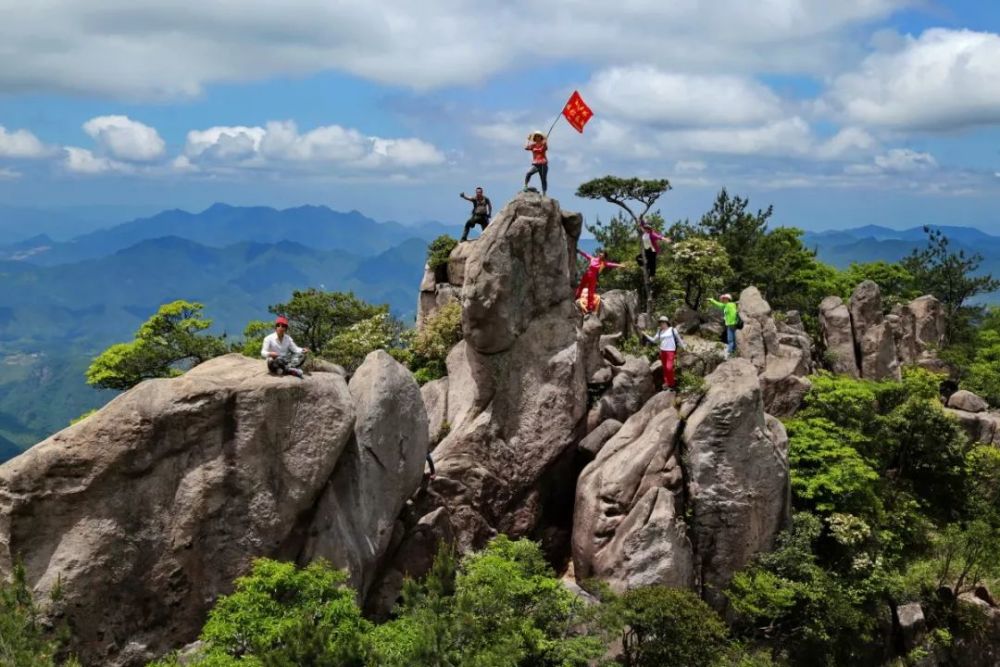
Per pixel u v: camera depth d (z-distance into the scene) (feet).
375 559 91.15
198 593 78.07
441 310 142.92
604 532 105.09
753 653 105.70
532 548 86.94
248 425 79.87
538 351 118.52
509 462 115.44
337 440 83.97
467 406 117.60
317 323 185.26
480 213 151.43
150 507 76.23
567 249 132.16
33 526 72.13
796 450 123.95
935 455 138.51
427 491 107.24
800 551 108.58
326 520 84.64
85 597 72.74
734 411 108.06
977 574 125.59
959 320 260.21
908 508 131.95
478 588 78.69
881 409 150.41
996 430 157.58
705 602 100.89
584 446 117.60
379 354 96.89
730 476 107.55
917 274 285.84
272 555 80.89
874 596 115.24
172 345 182.29
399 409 94.84
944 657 116.57
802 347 156.97
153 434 76.23
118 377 177.88
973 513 139.03
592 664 85.71
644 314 153.79
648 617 88.28
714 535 107.45
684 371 123.24
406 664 66.13
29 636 61.87
